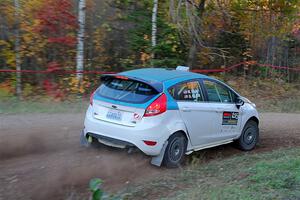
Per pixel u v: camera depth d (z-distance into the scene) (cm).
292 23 2044
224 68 1975
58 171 700
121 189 656
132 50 1700
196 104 788
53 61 1584
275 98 1834
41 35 1551
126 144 723
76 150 803
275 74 2134
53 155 774
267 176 656
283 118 1355
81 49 1538
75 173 698
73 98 1459
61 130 952
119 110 738
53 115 1128
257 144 999
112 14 1723
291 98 1861
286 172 674
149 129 712
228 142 887
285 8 1911
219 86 855
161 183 678
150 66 1661
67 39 1549
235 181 662
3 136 867
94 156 773
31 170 698
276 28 2031
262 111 1542
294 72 2233
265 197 566
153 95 729
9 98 1395
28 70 1559
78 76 1538
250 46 2091
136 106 721
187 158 837
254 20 2012
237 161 805
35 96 1462
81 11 1522
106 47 1700
